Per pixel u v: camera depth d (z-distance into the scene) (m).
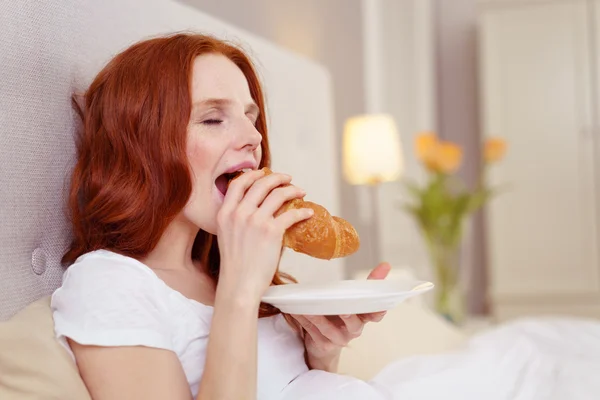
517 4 3.63
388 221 3.52
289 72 1.89
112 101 0.93
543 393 1.26
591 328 1.73
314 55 2.73
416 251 3.64
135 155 0.90
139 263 0.89
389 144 2.72
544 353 1.58
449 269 3.10
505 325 1.75
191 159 0.91
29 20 0.96
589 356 1.55
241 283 0.80
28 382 0.76
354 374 1.35
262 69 1.68
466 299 4.07
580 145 3.57
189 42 0.96
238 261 0.81
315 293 0.83
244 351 0.78
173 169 0.89
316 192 2.06
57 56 1.01
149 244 0.92
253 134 0.94
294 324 1.06
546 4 3.60
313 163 2.04
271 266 0.81
